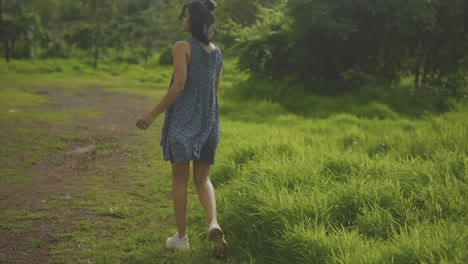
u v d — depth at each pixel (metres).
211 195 3.46
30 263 3.36
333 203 3.63
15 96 13.77
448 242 2.86
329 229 3.41
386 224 3.39
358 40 13.27
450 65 13.11
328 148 5.68
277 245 3.24
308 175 4.11
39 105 12.20
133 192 5.08
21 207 4.54
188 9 3.40
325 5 12.55
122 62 33.41
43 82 19.41
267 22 14.79
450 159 4.33
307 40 13.40
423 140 5.63
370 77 12.65
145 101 14.06
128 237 3.83
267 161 4.89
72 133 8.43
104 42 37.06
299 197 3.61
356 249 2.92
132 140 8.02
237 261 3.30
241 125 9.05
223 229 3.74
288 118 10.04
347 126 8.73
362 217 3.42
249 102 11.95
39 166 6.20
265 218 3.50
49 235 3.87
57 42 35.78
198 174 3.54
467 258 2.70
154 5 40.16
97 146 7.47
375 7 12.20
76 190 5.15
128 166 6.26
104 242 3.71
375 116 10.34
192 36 3.40
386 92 11.86
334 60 13.45
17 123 9.27
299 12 13.09
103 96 15.07
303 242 3.09
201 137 3.36
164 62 31.95
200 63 3.35
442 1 12.66
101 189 5.20
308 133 7.89
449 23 12.94
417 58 13.26
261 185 3.95
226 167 5.18
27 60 30.53
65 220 4.21
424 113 11.12
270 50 14.00
